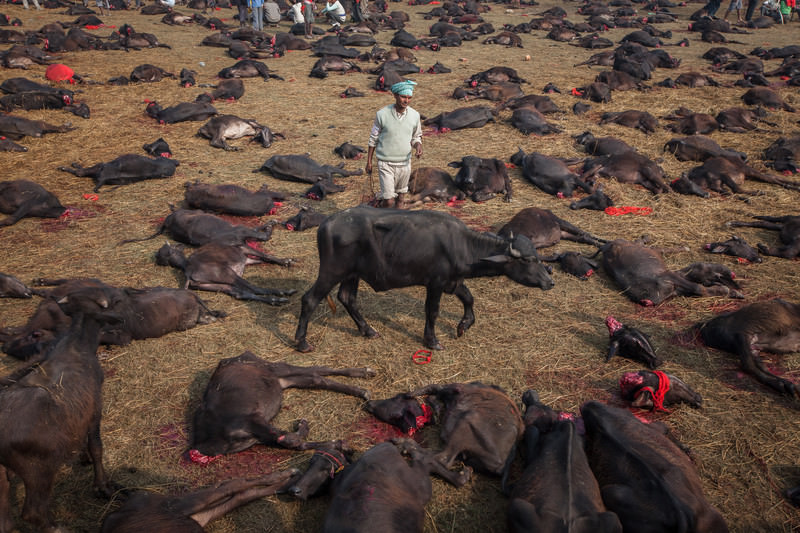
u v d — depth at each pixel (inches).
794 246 311.0
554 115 580.1
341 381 218.4
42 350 214.5
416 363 229.3
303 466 178.5
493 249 221.3
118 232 334.3
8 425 138.3
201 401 205.2
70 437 150.2
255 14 953.5
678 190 403.5
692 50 898.7
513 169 446.0
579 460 158.2
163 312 239.3
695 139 455.8
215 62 772.6
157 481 172.9
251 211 354.9
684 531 138.6
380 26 1053.8
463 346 241.1
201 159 450.3
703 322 250.1
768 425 197.9
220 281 277.7
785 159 448.5
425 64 792.3
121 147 469.1
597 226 354.9
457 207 381.1
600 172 425.1
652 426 182.7
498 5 1407.5
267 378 203.5
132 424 195.2
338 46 808.3
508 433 177.8
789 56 818.2
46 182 397.4
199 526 144.9
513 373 224.7
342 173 420.5
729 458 184.4
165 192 390.3
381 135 307.4
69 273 287.6
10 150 447.5
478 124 538.3
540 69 769.6
